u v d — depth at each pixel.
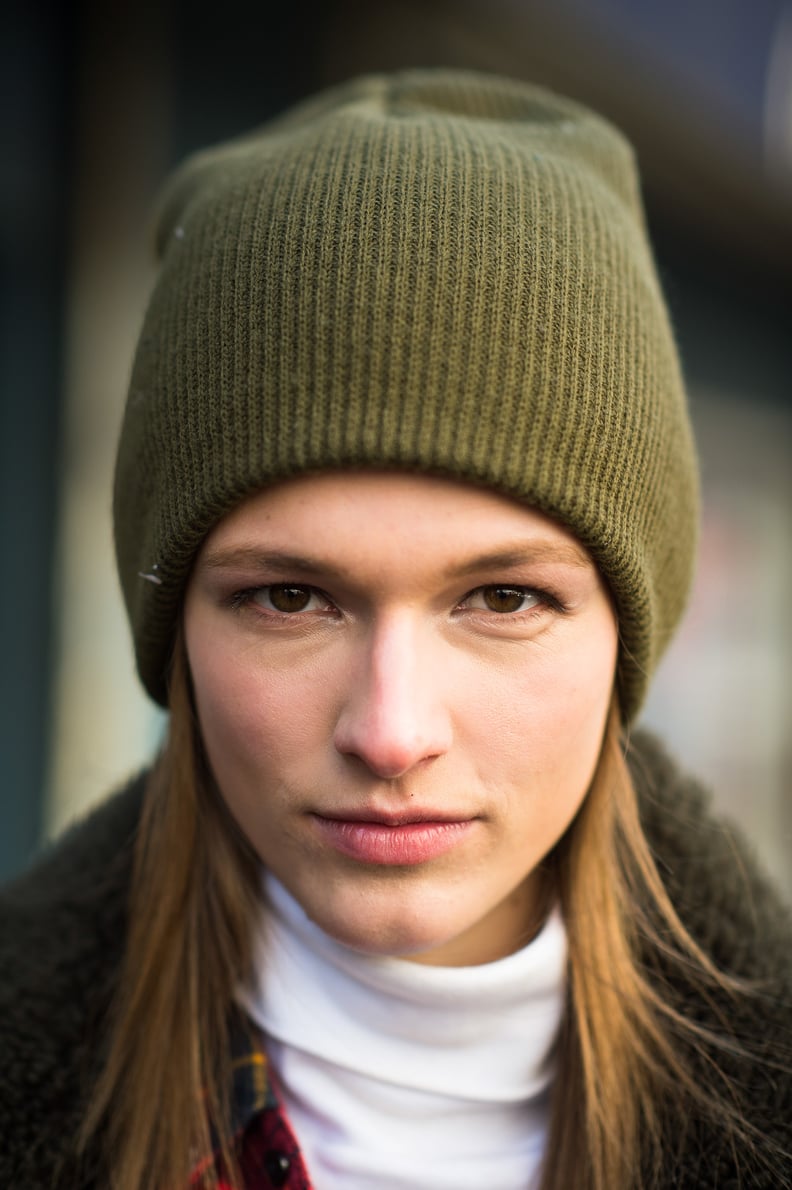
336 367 0.46
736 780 1.86
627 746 0.54
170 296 0.50
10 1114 0.51
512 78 1.12
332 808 0.46
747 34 1.57
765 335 1.90
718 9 1.51
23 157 1.01
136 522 0.52
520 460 0.46
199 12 1.06
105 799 0.61
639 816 0.55
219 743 0.49
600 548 0.47
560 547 0.47
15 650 1.10
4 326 1.08
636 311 0.50
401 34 1.06
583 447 0.47
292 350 0.46
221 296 0.48
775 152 1.54
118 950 0.56
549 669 0.47
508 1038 0.50
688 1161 0.49
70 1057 0.53
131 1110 0.52
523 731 0.47
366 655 0.46
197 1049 0.53
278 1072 0.52
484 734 0.46
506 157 0.49
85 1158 0.52
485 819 0.47
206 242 0.49
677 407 0.52
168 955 0.54
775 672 1.96
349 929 0.47
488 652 0.47
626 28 1.28
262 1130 0.50
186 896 0.54
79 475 1.07
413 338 0.46
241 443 0.47
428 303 0.46
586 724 0.48
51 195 1.04
